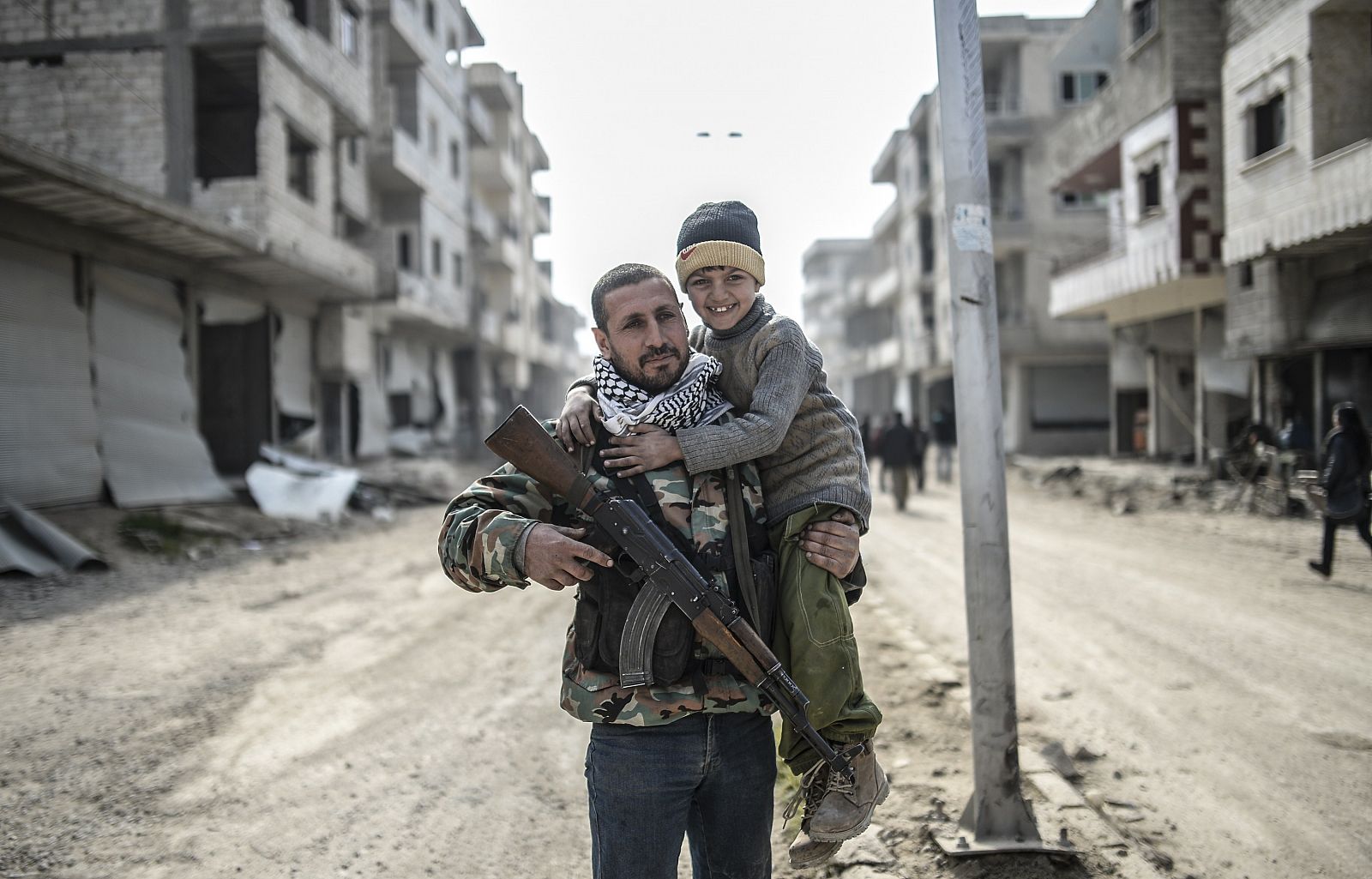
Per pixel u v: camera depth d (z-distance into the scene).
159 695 5.14
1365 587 7.91
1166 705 4.77
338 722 4.72
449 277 27.36
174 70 14.81
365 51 19.78
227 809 3.65
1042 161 29.80
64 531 9.91
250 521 12.59
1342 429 8.26
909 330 38.28
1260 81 14.39
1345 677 5.23
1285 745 4.17
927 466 29.50
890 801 3.60
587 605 1.80
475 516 1.78
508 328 35.31
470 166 33.94
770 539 1.90
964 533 3.16
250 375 17.11
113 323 12.72
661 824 1.75
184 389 14.12
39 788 3.82
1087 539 11.36
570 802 3.76
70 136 14.95
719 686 1.75
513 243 37.00
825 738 1.82
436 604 7.92
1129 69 18.47
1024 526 12.98
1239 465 14.80
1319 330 14.39
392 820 3.57
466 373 33.03
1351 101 13.09
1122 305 20.59
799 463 1.89
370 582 8.96
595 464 1.83
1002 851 3.04
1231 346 16.36
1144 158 18.00
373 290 19.09
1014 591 7.98
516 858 3.27
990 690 3.13
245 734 4.52
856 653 1.83
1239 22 14.95
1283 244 13.65
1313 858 3.12
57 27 14.95
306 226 16.22
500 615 7.48
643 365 1.83
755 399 1.83
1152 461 22.00
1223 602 7.36
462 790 3.87
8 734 4.46
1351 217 12.11
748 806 1.85
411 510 16.45
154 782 3.91
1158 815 3.46
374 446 22.77
